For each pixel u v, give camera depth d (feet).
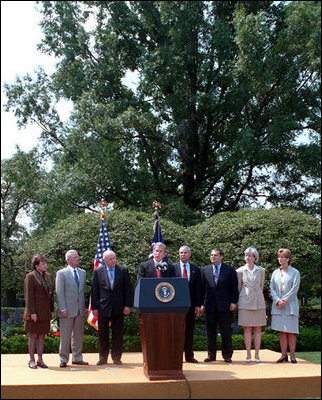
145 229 35.50
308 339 30.71
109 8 53.67
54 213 55.83
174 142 55.77
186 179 59.57
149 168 63.62
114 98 59.52
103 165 54.44
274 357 25.07
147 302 18.44
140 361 24.06
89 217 36.68
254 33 48.57
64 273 22.26
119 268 23.31
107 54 55.62
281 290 23.21
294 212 38.73
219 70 53.83
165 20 50.52
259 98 55.36
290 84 51.01
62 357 21.79
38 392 16.98
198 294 23.03
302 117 54.80
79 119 53.62
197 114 55.83
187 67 52.70
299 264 36.01
